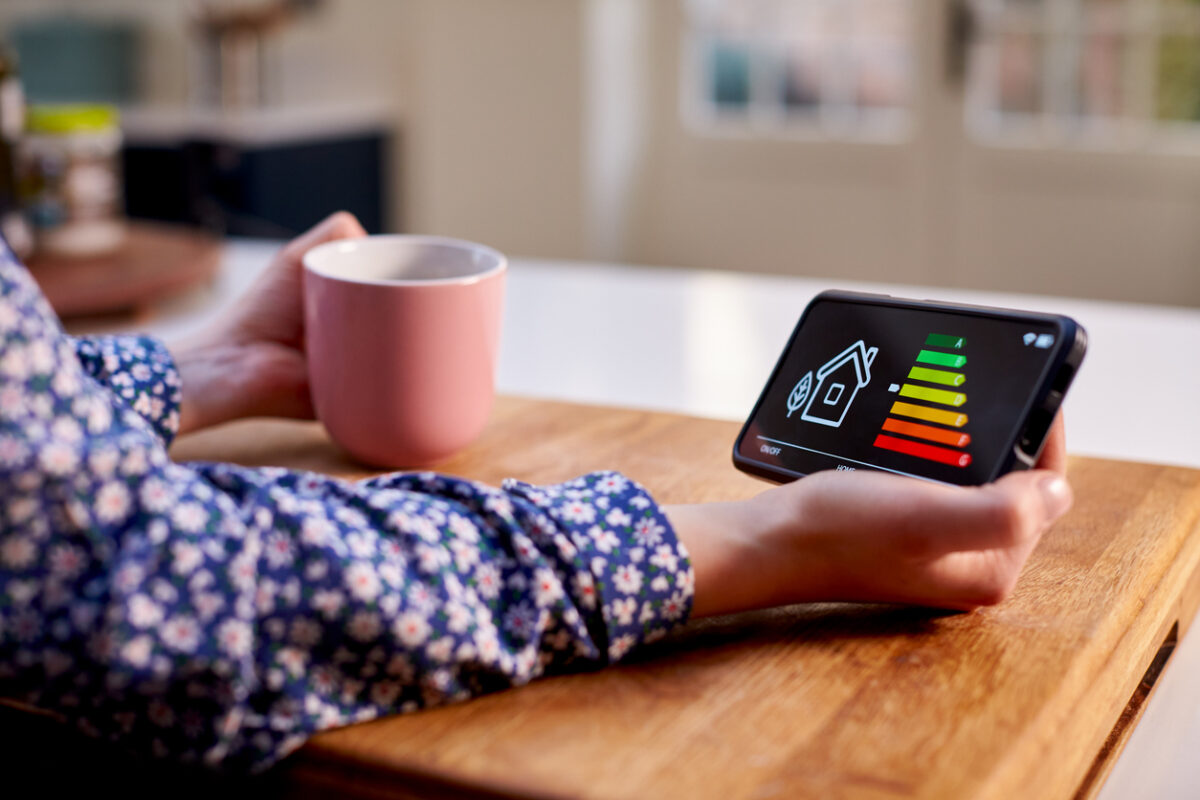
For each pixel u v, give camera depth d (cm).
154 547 37
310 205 297
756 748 38
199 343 71
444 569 41
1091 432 81
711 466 67
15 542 37
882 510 44
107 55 306
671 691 42
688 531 46
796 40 322
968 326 50
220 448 70
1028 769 38
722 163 337
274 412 71
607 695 42
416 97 333
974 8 299
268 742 39
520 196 330
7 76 108
